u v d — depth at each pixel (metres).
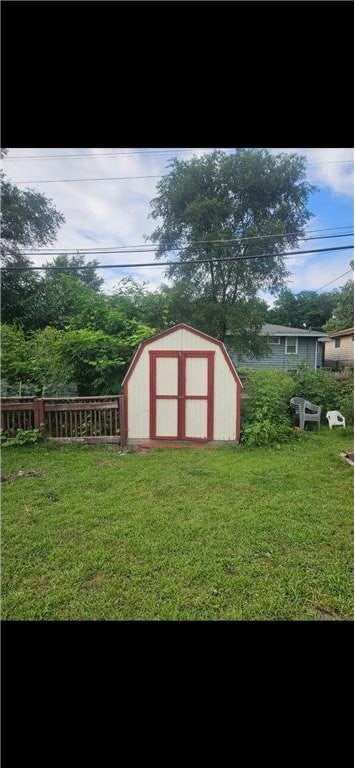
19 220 13.04
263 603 2.10
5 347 7.38
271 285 14.45
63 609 2.06
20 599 2.13
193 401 6.03
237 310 13.50
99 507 3.41
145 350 6.06
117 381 6.90
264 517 3.18
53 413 6.07
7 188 12.45
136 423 6.09
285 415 6.96
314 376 8.34
